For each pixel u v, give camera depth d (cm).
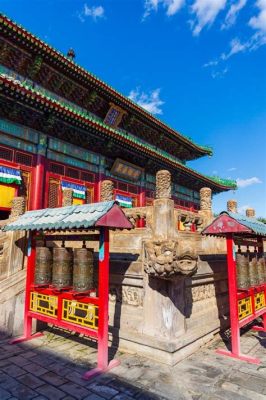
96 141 2036
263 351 711
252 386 516
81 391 493
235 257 734
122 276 742
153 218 720
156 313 657
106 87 2152
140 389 501
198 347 716
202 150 3544
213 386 514
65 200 1347
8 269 805
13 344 723
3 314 761
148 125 2805
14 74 1848
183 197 3228
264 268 902
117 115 2445
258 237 938
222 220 702
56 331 832
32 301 769
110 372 568
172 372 571
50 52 1756
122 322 724
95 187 2120
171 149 3369
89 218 586
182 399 468
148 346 651
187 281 720
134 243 745
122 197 2372
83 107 2333
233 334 676
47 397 473
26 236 862
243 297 739
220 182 3447
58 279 687
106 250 609
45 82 2020
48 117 1644
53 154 1844
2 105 1502
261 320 1008
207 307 811
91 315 616
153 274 622
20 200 955
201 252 845
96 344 728
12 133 1622
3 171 1554
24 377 545
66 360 627
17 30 1559
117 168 2267
